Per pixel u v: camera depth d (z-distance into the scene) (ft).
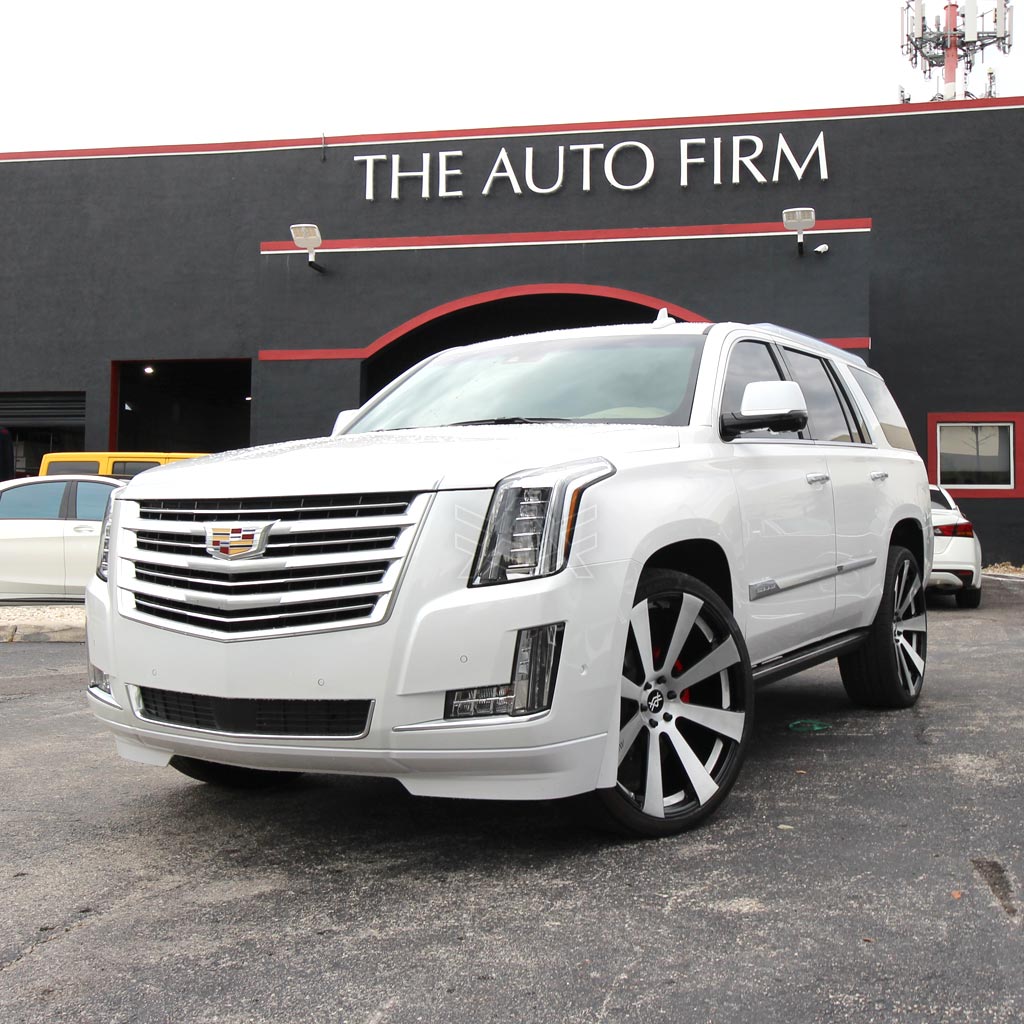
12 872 10.64
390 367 67.15
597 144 59.11
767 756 14.94
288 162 66.23
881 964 8.14
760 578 13.23
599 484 10.59
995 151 60.29
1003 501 59.88
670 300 57.11
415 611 9.70
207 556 10.48
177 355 69.36
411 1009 7.58
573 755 10.05
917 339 60.80
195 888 10.12
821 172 58.39
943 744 15.48
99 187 70.38
